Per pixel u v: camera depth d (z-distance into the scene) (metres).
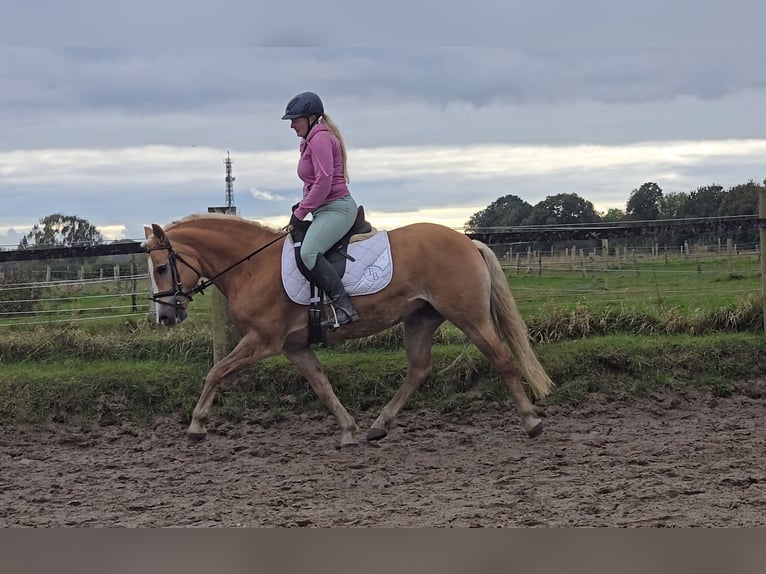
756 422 6.98
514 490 5.23
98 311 12.52
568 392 7.67
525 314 9.34
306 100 6.24
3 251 7.84
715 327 8.94
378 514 4.80
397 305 6.42
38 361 8.80
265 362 7.93
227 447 6.74
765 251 8.55
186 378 7.82
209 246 6.53
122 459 6.43
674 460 5.85
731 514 4.59
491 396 7.63
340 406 6.63
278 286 6.38
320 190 6.13
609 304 10.01
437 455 6.29
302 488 5.44
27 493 5.51
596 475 5.52
